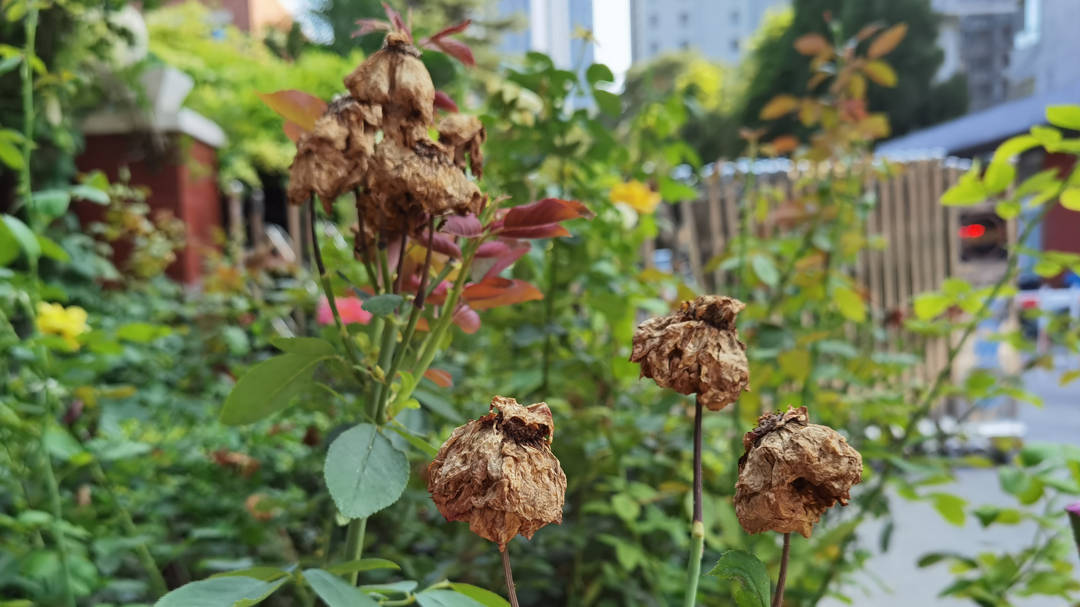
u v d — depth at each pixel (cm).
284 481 120
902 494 94
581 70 106
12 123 204
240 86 375
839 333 124
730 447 104
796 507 34
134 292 205
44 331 84
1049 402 455
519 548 97
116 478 106
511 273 94
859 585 104
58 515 80
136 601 93
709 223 228
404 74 43
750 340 115
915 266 271
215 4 481
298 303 171
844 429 119
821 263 122
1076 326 107
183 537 110
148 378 136
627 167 126
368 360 51
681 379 37
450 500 33
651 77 128
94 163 272
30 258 80
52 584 79
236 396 49
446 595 44
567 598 104
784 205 122
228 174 335
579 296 109
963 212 237
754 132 127
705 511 95
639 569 110
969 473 267
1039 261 88
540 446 33
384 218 46
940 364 218
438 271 55
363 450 44
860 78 127
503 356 122
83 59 216
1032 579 92
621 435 104
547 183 112
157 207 282
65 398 101
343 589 40
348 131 43
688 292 103
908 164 275
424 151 44
